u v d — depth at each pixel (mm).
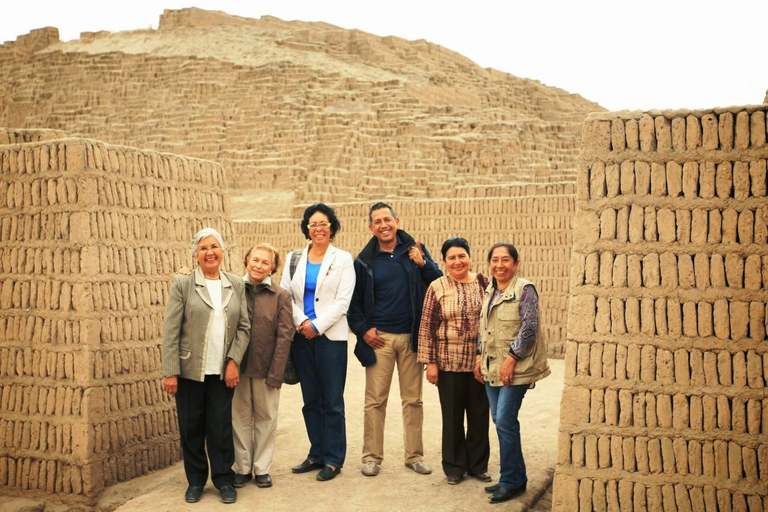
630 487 5926
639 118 6008
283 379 7414
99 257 7289
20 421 7258
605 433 5984
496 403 6715
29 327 7305
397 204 17156
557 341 15328
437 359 7035
